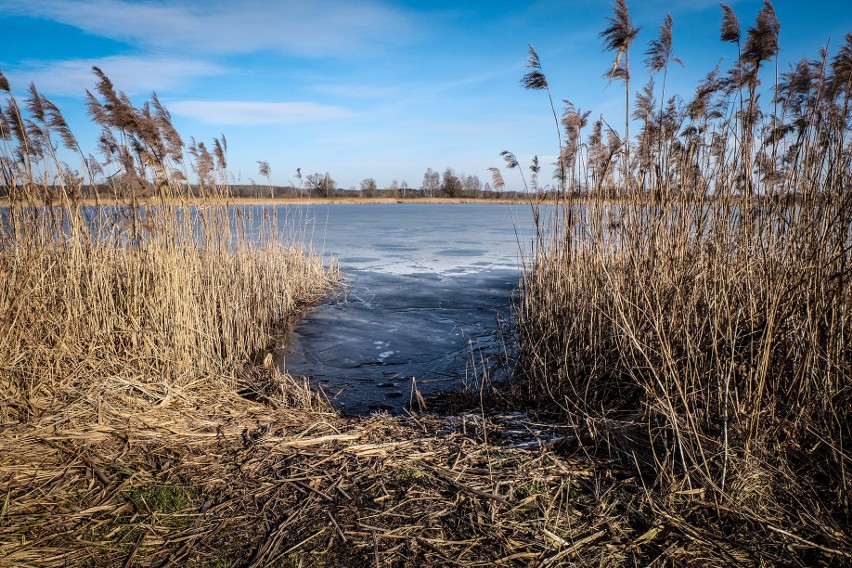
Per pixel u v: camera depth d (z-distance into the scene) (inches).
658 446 141.5
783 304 141.4
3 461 132.1
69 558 100.5
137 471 133.0
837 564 97.7
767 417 133.9
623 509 118.1
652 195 199.8
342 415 197.6
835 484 117.8
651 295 182.1
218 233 310.5
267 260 416.5
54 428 151.6
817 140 154.9
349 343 310.3
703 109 202.2
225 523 113.6
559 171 254.2
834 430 130.3
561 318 244.8
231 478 132.3
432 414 189.8
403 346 303.1
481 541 108.2
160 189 233.5
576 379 195.9
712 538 105.8
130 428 155.3
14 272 187.9
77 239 220.1
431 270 581.9
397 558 103.1
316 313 386.6
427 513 117.5
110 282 232.7
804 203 145.0
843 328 134.5
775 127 169.0
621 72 197.3
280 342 313.3
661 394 154.3
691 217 187.3
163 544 106.4
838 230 133.0
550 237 275.1
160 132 244.5
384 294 453.4
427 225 1242.0
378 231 1072.8
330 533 110.7
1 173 203.2
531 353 232.1
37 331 194.9
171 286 226.5
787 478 116.5
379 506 120.6
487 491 125.3
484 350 293.1
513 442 154.2
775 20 157.5
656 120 215.2
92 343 203.2
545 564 100.9
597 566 100.1
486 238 938.7
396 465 138.8
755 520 108.3
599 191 230.8
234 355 261.3
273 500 122.6
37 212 211.0
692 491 118.0
